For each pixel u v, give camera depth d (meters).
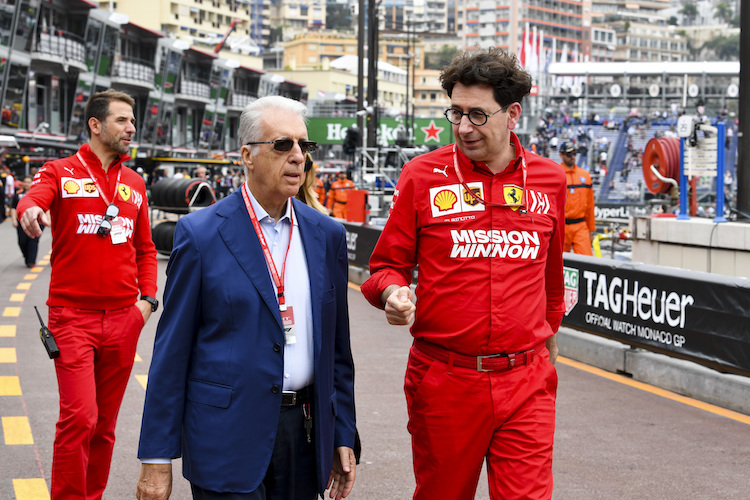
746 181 10.45
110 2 106.12
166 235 17.02
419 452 3.22
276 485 2.84
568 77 61.78
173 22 108.56
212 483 2.69
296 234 2.88
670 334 7.12
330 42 190.00
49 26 49.50
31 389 6.98
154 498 2.74
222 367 2.72
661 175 12.60
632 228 10.78
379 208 22.39
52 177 4.04
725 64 56.75
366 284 3.30
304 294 2.85
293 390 2.82
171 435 2.73
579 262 8.45
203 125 75.31
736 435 5.84
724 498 4.63
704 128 10.48
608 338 8.00
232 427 2.70
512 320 3.10
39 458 5.21
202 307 2.76
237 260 2.76
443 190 3.17
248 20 127.62
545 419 3.14
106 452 4.17
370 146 28.55
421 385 3.18
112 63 57.00
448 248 3.14
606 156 53.69
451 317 3.12
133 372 7.69
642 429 5.96
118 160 4.22
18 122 45.44
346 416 3.00
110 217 4.10
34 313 11.05
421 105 180.12
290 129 2.78
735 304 6.44
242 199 2.83
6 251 20.56
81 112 52.91
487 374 3.10
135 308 4.21
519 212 3.16
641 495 4.67
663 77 57.69
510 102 3.12
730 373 6.68
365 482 4.90
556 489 4.75
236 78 82.62
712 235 9.56
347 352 3.01
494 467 3.11
